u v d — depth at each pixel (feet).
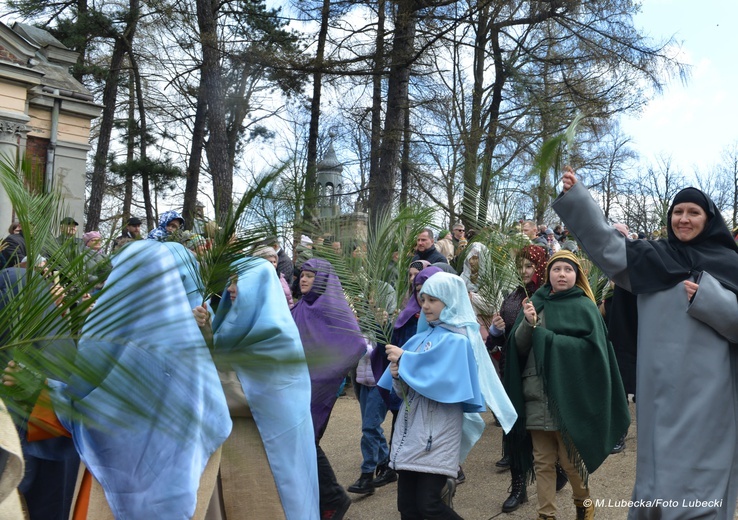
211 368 4.16
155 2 54.60
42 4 75.15
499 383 13.85
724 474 10.41
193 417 3.79
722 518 10.48
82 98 62.34
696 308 10.53
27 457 11.73
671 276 11.02
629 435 21.44
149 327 4.04
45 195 5.53
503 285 17.16
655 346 10.98
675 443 10.52
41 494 12.01
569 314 14.75
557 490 16.47
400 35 46.68
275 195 7.39
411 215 15.80
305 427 11.17
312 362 3.53
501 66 59.26
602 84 56.24
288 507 10.74
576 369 14.06
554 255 15.44
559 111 53.78
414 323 16.89
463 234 30.86
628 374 12.18
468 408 13.08
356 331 14.33
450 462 12.62
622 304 12.18
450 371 12.74
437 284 13.55
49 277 4.74
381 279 15.20
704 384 10.55
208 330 9.53
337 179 41.16
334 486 14.94
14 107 56.49
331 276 15.38
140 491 8.50
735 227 16.47
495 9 51.96
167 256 6.58
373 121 58.90
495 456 20.40
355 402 29.17
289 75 47.96
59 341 4.08
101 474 8.57
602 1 52.90
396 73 48.14
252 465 10.75
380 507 17.08
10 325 4.33
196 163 76.84
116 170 69.67
